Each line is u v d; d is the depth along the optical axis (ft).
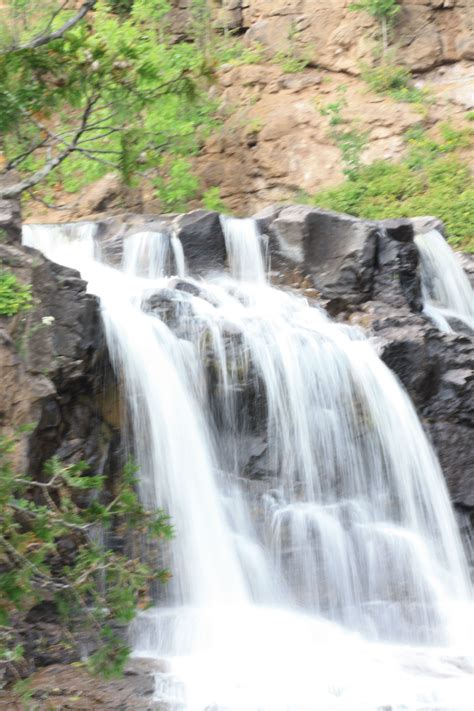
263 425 44.52
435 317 58.59
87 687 31.81
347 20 91.45
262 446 44.19
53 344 38.58
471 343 51.11
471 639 41.09
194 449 42.65
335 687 33.22
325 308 53.26
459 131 85.25
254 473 43.78
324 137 85.81
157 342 43.29
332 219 55.77
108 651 29.22
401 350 48.60
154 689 32.19
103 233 57.41
